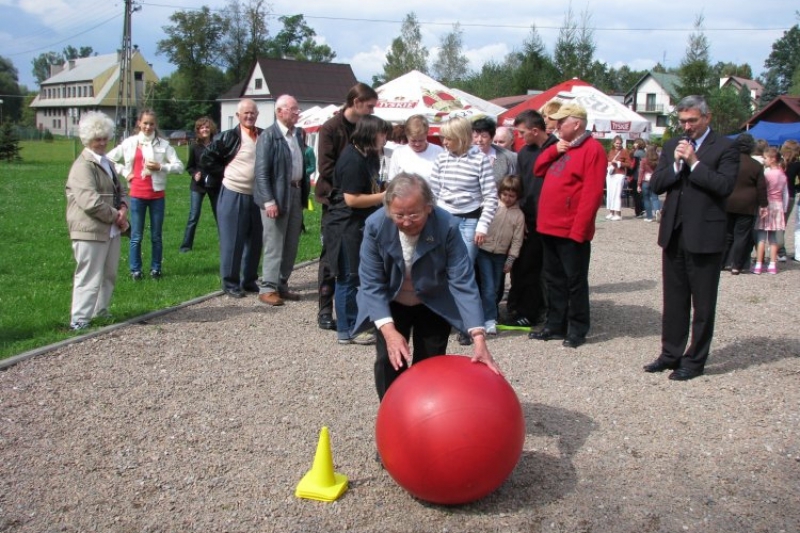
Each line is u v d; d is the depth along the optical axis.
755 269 11.55
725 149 5.82
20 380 5.94
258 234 8.99
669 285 6.23
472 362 4.06
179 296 8.74
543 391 5.89
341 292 7.02
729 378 6.21
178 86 84.25
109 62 98.44
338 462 4.63
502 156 7.98
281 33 93.69
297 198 8.66
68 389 5.78
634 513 4.06
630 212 21.14
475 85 64.12
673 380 6.14
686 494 4.27
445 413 3.75
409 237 4.14
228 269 8.83
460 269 4.23
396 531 3.87
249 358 6.63
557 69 51.34
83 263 7.17
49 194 21.34
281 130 8.21
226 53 86.00
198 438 4.95
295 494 4.23
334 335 7.41
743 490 4.32
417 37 74.56
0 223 14.70
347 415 5.37
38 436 4.95
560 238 6.93
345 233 6.89
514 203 7.56
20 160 39.50
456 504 4.07
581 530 3.90
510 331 7.70
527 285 7.84
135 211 9.57
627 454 4.77
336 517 4.00
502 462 3.80
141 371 6.23
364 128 6.65
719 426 5.21
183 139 66.00
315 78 61.59
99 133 7.04
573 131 6.76
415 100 14.89
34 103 104.50
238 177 8.65
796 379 6.20
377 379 4.55
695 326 6.12
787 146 13.23
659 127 76.00
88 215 7.10
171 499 4.18
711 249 5.88
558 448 4.84
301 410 5.45
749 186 10.94
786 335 7.63
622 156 19.09
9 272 10.06
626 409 5.52
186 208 18.61
